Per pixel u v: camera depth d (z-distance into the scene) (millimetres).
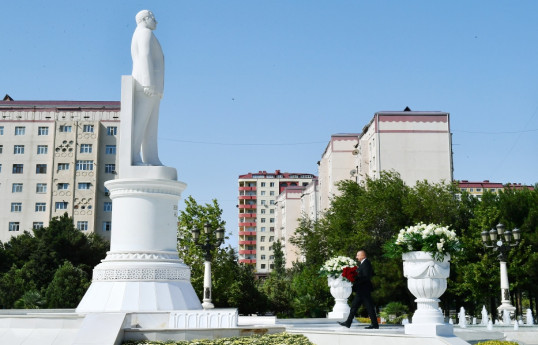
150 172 16375
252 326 13086
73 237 52906
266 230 133500
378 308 42906
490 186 100188
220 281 40812
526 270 33125
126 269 15305
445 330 11742
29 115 71812
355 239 39312
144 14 17719
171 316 13125
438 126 53188
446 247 12156
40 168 70875
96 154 70562
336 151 69938
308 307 39938
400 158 52719
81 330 11258
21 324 12578
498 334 15336
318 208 88312
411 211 38781
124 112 16781
